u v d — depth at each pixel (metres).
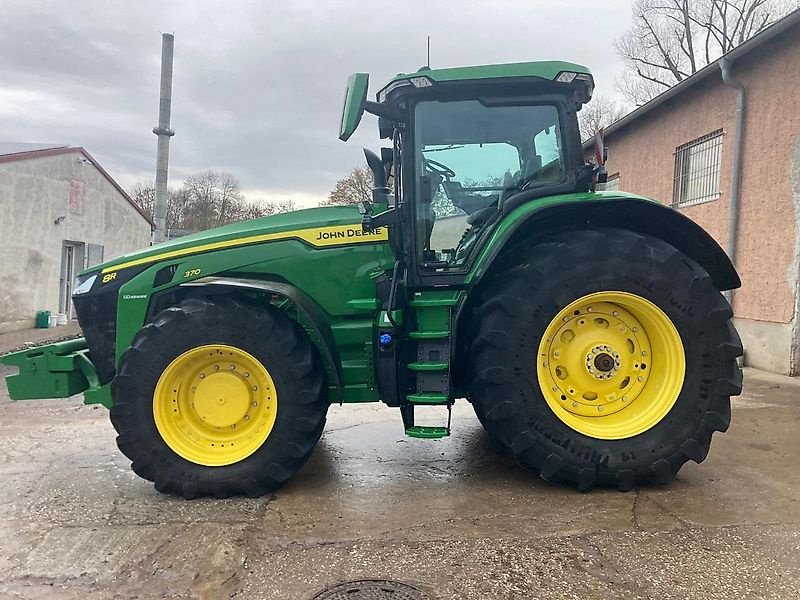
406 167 3.67
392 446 4.54
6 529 3.08
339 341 3.81
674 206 9.97
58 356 3.89
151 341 3.49
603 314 3.61
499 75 3.58
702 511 3.18
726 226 8.66
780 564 2.61
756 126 7.91
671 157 10.06
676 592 2.41
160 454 3.47
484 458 4.20
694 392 3.48
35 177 14.30
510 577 2.54
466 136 3.73
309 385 3.50
